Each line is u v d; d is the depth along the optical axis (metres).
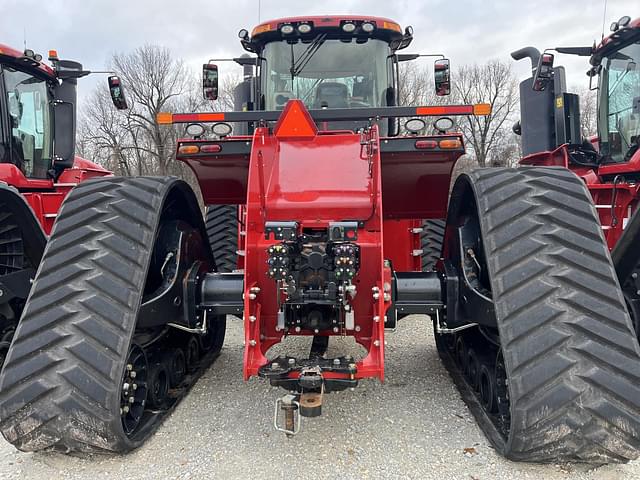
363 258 2.63
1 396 2.18
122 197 2.57
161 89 33.28
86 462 2.44
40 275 2.36
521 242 2.33
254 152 2.80
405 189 3.68
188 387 3.31
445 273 2.95
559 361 2.09
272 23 4.86
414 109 3.21
